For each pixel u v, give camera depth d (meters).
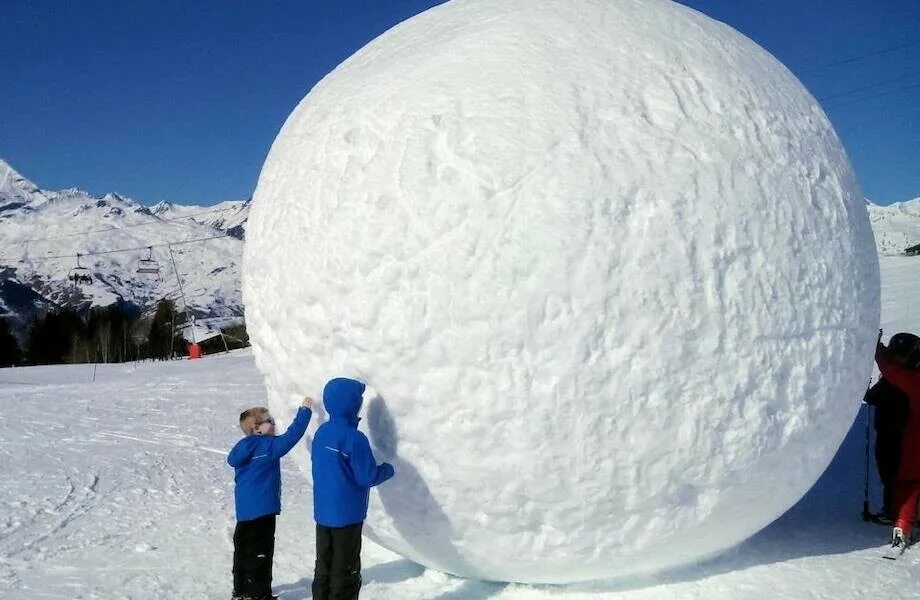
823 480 5.79
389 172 3.46
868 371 3.91
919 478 4.34
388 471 3.44
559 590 3.86
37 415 11.71
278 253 3.80
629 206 3.23
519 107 3.41
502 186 3.25
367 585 4.06
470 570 3.84
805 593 3.70
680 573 3.95
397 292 3.33
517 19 3.88
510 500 3.37
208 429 10.23
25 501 6.31
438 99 3.55
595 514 3.38
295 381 3.81
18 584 4.30
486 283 3.19
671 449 3.27
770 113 3.70
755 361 3.32
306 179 3.79
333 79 4.39
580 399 3.18
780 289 3.38
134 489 6.71
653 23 3.90
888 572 3.95
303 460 4.06
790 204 3.49
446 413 3.31
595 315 3.15
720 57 3.84
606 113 3.41
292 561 4.59
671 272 3.20
